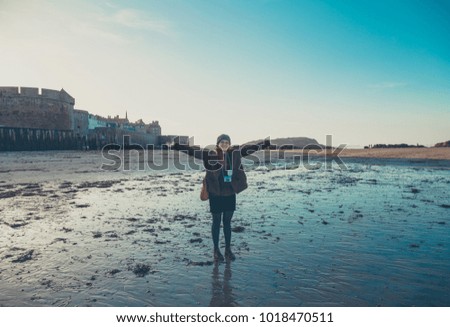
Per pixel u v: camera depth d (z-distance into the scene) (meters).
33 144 47.75
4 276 4.10
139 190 12.40
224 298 3.50
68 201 9.67
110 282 3.92
